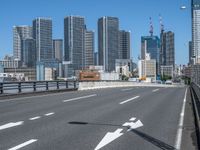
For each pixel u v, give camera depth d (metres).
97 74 104.38
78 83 50.72
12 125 15.13
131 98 32.91
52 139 11.91
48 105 24.89
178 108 23.52
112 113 20.06
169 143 11.46
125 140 11.86
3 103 26.62
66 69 188.75
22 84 35.75
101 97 33.97
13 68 136.12
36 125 15.18
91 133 13.20
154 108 23.34
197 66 51.28
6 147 10.57
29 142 11.36
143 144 11.20
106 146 10.82
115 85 69.69
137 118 17.91
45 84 40.00
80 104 25.84
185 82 138.62
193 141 11.88
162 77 186.25
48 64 181.00
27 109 22.03
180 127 14.95
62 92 42.84
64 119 17.23
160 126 15.20
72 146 10.77
